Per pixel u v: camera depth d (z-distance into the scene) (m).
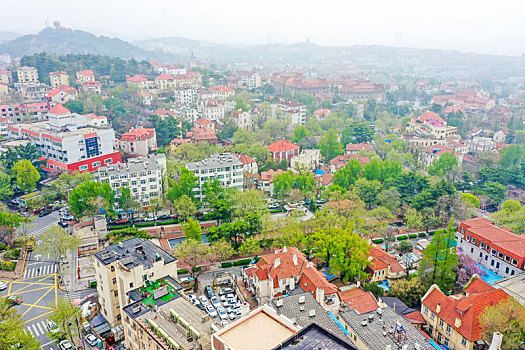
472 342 96.12
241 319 81.25
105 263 120.69
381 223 181.25
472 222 156.75
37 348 105.00
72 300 139.00
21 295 142.50
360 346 94.88
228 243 163.75
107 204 193.62
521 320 92.75
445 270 130.62
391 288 132.25
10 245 175.25
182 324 95.12
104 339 118.25
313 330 75.75
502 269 137.25
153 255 127.12
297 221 179.38
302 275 126.25
